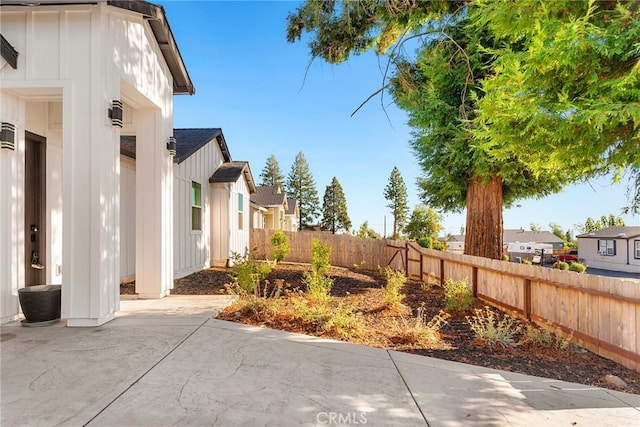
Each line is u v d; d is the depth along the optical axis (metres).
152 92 6.18
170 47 6.52
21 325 4.47
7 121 4.59
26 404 2.58
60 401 2.63
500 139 3.85
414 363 3.64
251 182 14.45
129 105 6.41
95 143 4.50
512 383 3.24
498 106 3.63
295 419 2.47
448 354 4.04
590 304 4.54
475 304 6.92
